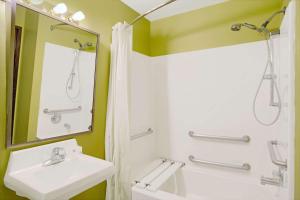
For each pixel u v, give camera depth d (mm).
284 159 1187
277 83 1534
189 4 1951
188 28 2096
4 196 987
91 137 1506
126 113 1562
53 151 1171
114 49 1597
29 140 1082
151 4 1943
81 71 1407
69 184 882
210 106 1950
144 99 2115
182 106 2115
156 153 2279
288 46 962
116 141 1526
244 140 1753
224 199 1782
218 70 1908
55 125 1232
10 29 978
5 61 974
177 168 1966
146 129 2125
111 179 1519
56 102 1238
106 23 1653
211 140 1943
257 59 1716
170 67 2193
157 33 2305
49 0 1183
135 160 1915
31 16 1077
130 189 1540
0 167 967
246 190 1681
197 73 2025
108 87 1661
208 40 1970
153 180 1687
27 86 1068
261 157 1694
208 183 1872
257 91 1675
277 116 1490
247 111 1763
